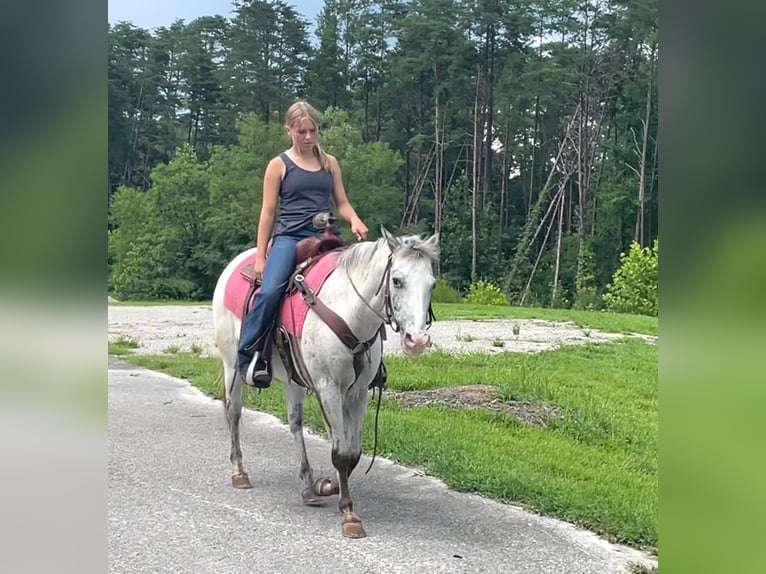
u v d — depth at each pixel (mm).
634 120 38969
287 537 4059
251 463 5574
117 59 40719
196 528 4168
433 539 4055
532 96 41250
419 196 42875
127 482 5016
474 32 42406
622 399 7961
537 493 4766
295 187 4406
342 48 43594
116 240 34906
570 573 3633
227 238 35281
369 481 5137
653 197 37438
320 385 4051
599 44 40438
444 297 27422
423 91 43781
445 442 5969
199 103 43062
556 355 11023
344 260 4051
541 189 43281
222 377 5133
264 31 42031
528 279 38750
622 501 4582
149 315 19328
